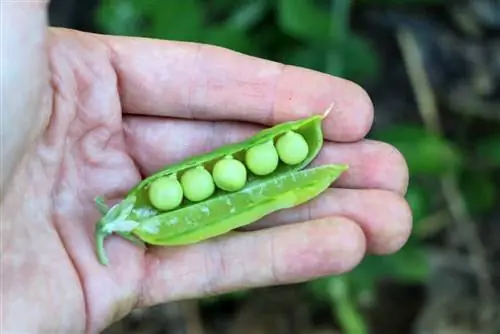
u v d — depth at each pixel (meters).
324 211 0.36
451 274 0.47
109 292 0.35
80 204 0.35
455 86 0.48
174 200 0.35
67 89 0.35
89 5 0.47
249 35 0.45
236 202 0.36
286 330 0.46
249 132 0.37
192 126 0.37
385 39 0.48
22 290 0.33
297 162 0.36
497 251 0.47
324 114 0.36
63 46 0.35
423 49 0.49
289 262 0.35
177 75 0.36
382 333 0.47
